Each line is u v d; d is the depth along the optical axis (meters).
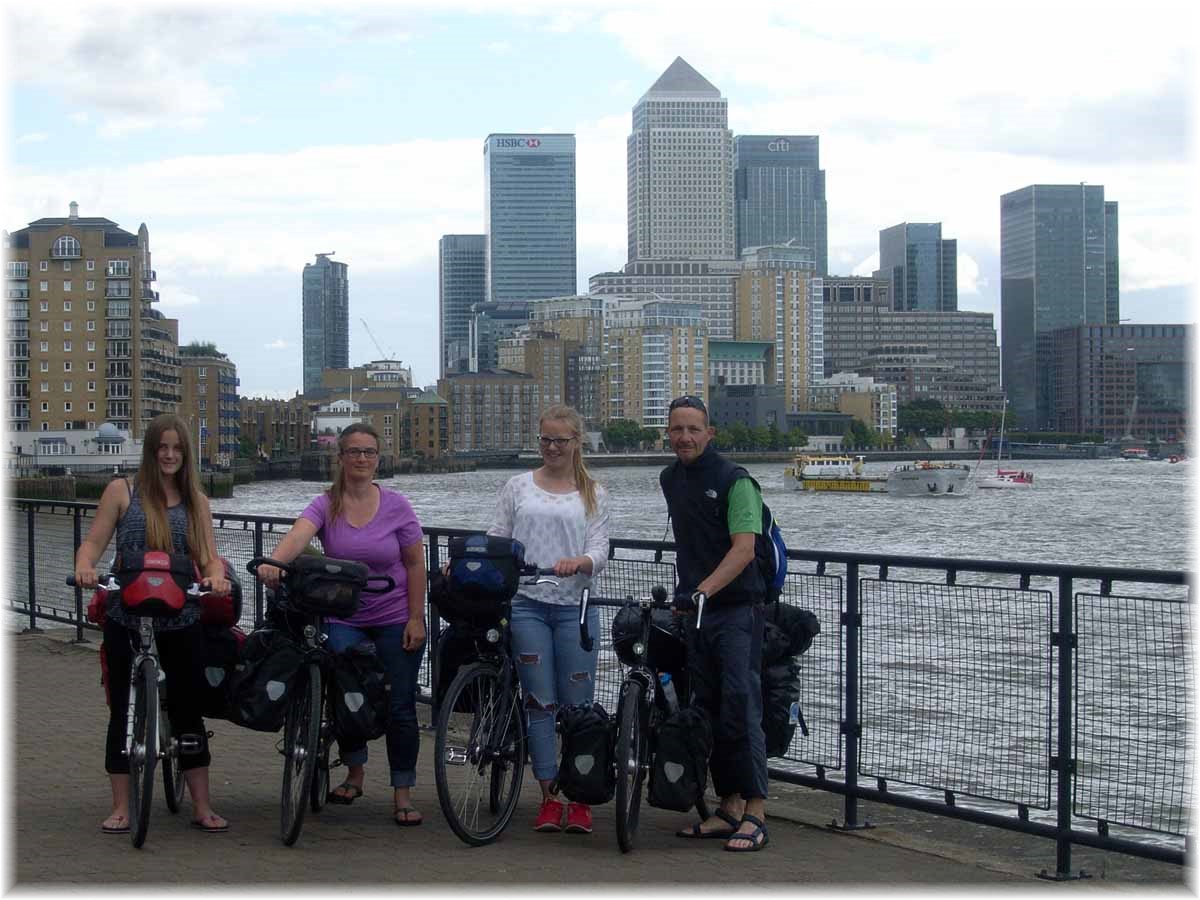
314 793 8.61
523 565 8.24
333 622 8.48
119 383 146.38
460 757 8.00
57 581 16.27
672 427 8.39
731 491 8.23
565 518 8.59
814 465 162.62
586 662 8.63
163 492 8.27
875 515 109.31
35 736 10.84
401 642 8.66
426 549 11.77
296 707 8.01
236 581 8.33
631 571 10.42
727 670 8.23
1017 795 8.16
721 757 8.27
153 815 8.62
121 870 7.32
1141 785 7.79
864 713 8.88
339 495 8.72
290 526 12.77
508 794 8.36
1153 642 7.76
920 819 9.54
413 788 9.52
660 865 7.69
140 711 7.83
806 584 9.36
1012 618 8.20
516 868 7.52
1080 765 8.06
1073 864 8.33
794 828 8.78
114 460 137.62
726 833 8.45
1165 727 7.68
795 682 8.74
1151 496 142.62
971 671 8.35
